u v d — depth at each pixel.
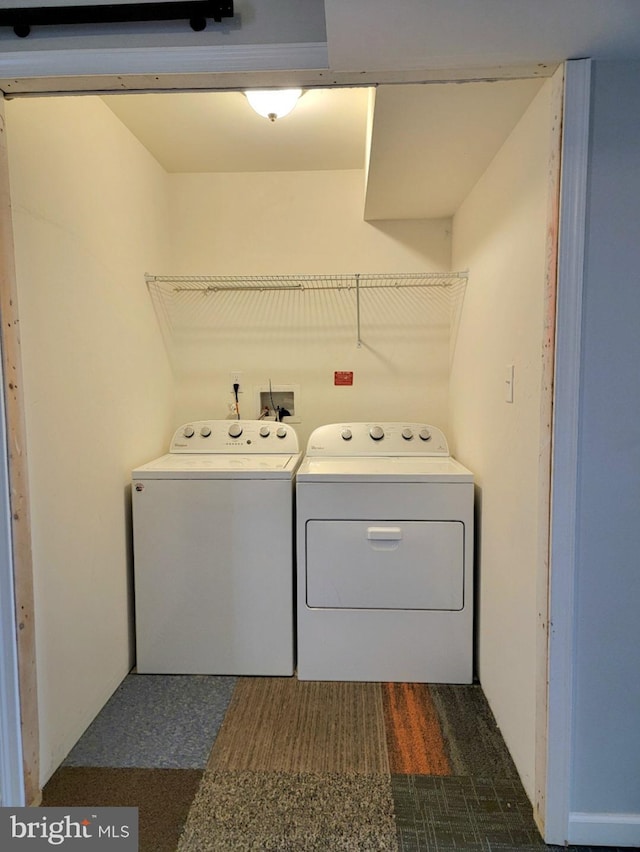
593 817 1.23
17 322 1.27
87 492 1.67
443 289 2.58
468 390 2.13
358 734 1.62
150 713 1.74
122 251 1.98
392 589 1.89
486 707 1.76
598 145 1.12
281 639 1.95
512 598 1.52
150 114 1.94
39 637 1.39
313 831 1.27
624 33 1.01
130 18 1.09
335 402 2.68
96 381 1.74
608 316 1.15
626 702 1.22
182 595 1.96
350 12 0.93
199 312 2.66
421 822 1.30
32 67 1.13
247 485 1.93
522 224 1.44
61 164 1.53
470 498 1.86
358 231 2.59
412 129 1.53
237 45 1.11
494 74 1.16
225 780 1.43
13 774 1.27
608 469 1.18
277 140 2.20
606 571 1.20
